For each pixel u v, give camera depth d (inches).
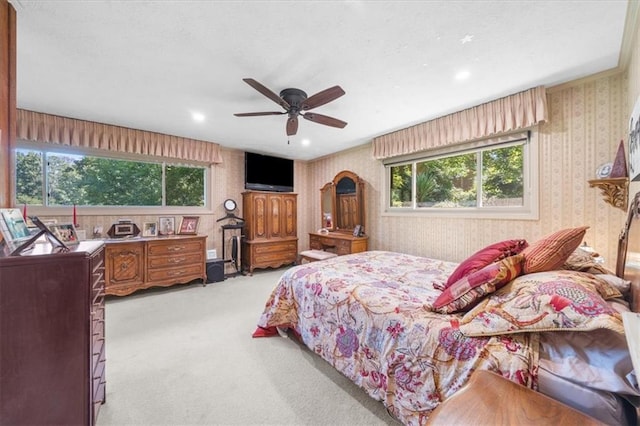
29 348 42.9
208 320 110.7
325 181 213.0
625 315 36.1
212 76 89.0
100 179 148.3
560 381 38.7
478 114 112.5
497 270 51.6
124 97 105.9
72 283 45.6
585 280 46.6
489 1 57.2
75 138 130.6
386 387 57.3
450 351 48.8
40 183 132.6
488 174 120.9
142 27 65.6
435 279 82.1
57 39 69.9
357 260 107.3
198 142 170.2
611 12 60.2
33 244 51.0
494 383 36.3
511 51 75.3
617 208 81.9
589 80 89.9
